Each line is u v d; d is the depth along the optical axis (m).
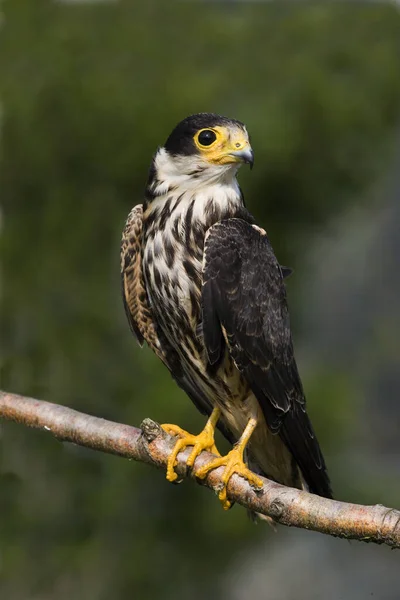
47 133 14.90
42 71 15.09
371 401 29.48
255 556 15.45
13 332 15.08
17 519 14.77
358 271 30.62
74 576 14.76
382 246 30.00
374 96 15.01
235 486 6.96
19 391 14.84
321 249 17.16
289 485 8.16
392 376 29.72
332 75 15.06
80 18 15.62
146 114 14.46
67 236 15.03
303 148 14.43
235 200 8.04
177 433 7.58
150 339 8.38
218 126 7.88
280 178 14.34
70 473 14.84
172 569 14.86
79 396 14.85
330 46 15.16
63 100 14.86
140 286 8.30
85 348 14.93
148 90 14.74
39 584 14.72
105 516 14.69
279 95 14.53
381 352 29.91
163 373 14.68
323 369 15.71
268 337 7.76
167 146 8.08
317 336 27.47
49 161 14.89
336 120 14.47
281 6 16.05
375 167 15.52
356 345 30.20
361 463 23.17
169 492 14.66
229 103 14.59
